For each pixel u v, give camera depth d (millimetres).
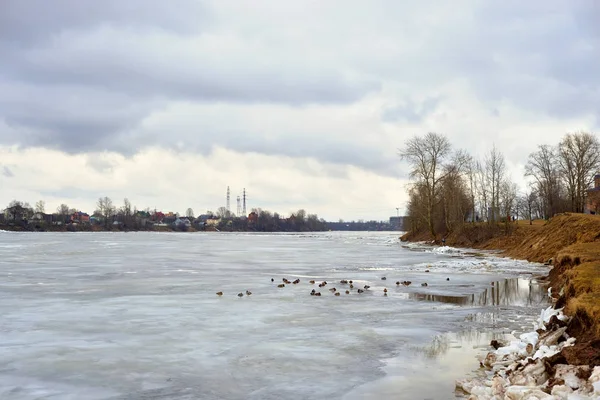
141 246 72250
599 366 8195
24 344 12516
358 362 11102
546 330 12180
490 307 18406
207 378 9992
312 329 14406
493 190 80250
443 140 82812
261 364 10930
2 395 9008
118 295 20906
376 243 91188
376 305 18719
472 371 10375
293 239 122125
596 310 10430
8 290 22438
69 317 15984
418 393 9094
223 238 131375
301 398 8914
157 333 13758
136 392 9195
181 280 26656
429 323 15367
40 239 107500
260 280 26797
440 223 87875
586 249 25281
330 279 27641
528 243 46781
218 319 15750
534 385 8469
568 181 78688
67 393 9133
